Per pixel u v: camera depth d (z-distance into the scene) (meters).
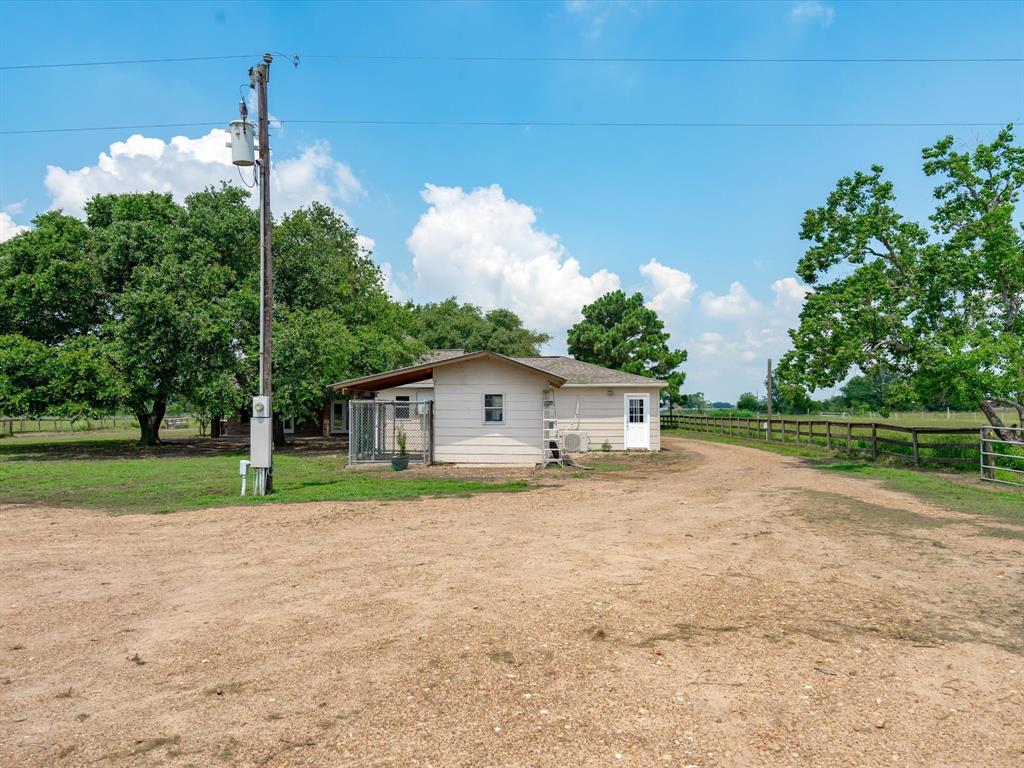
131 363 24.81
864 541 8.41
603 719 3.63
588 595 6.03
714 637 4.93
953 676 4.24
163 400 27.83
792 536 8.73
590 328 50.41
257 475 13.36
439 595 6.05
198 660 4.55
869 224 19.42
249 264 29.78
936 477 15.46
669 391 47.06
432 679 4.18
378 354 29.28
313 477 16.77
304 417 36.28
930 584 6.40
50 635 5.07
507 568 7.06
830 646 4.75
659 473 17.66
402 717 3.67
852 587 6.29
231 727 3.58
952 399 17.44
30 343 24.19
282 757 3.27
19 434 41.72
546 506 11.65
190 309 24.56
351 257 38.66
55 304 25.88
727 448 27.38
